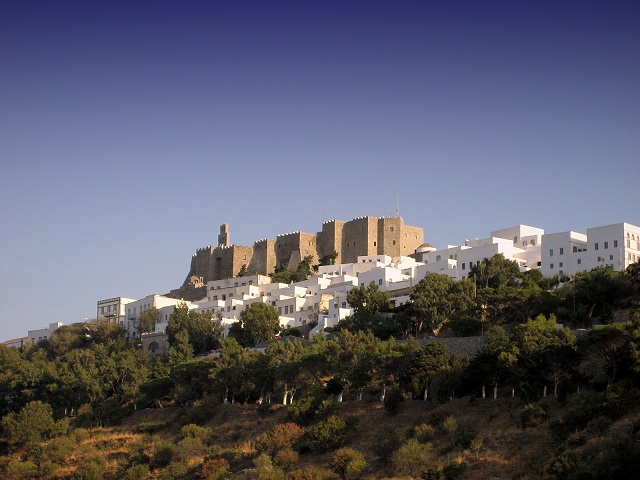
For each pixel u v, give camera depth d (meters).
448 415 133.75
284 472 127.50
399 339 189.50
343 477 122.75
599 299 170.50
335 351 156.38
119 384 189.00
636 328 127.62
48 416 176.25
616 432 108.94
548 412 125.50
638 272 172.00
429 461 120.00
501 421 127.88
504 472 112.12
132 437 167.00
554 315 163.25
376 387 153.25
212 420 163.00
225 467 134.38
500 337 147.00
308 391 157.25
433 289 194.50
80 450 162.88
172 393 180.25
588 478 98.06
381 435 132.75
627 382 120.62
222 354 174.12
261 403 160.50
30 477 154.88
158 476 141.88
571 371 131.00
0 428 184.12
